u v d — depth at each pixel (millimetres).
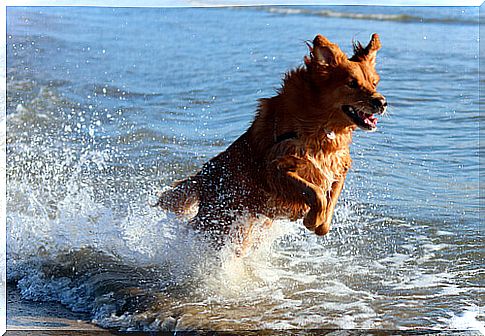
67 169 9227
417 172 8773
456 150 9336
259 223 6969
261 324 5754
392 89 11930
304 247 7289
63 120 11312
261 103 6621
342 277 6609
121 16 18359
